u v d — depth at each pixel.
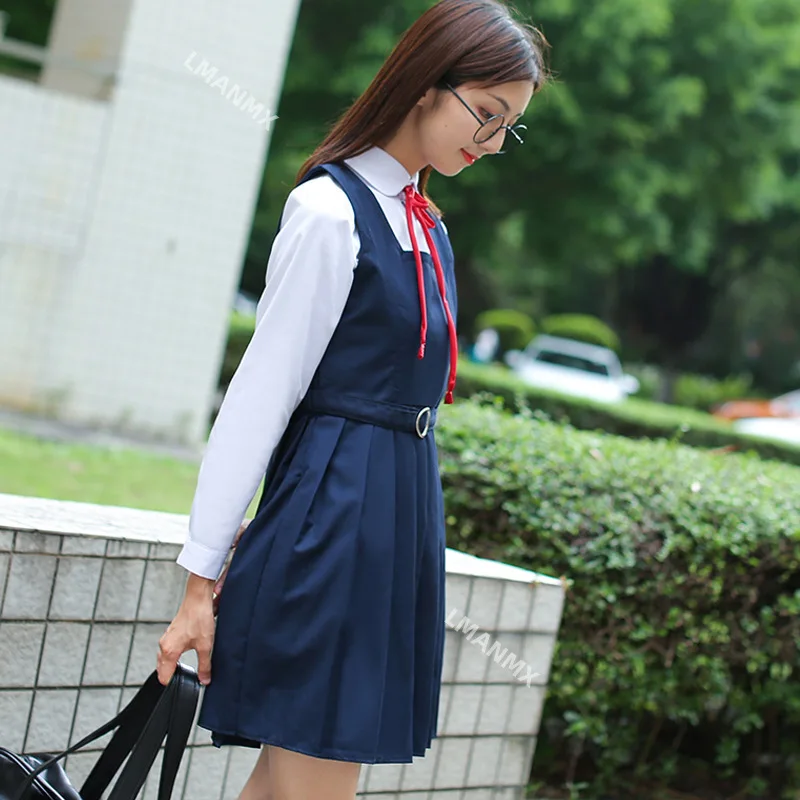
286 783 3.20
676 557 5.91
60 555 3.93
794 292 51.84
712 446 17.64
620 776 6.54
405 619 3.23
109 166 13.83
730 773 6.55
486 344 38.72
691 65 29.62
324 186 3.18
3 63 26.73
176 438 14.36
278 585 3.10
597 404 17.44
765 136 30.53
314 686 3.07
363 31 26.28
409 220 3.29
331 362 3.18
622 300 47.56
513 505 5.93
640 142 28.27
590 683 5.96
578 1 26.31
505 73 3.22
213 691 3.13
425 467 3.33
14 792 3.14
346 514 3.12
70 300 13.86
